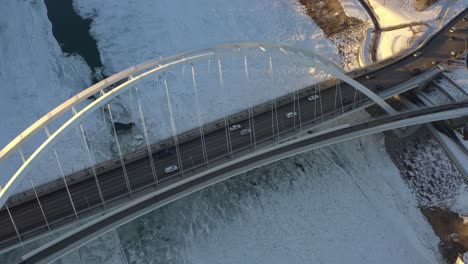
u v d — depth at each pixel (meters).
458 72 72.69
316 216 60.66
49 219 50.31
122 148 69.19
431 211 61.78
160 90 77.38
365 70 72.44
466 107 65.44
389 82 69.56
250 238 58.50
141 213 52.00
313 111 63.97
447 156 65.06
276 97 72.56
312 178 64.75
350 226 59.88
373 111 72.81
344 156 67.75
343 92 67.25
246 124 62.31
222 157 57.47
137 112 74.19
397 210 62.03
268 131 61.03
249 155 57.28
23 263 47.31
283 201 62.03
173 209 60.78
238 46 53.44
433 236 59.62
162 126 71.94
